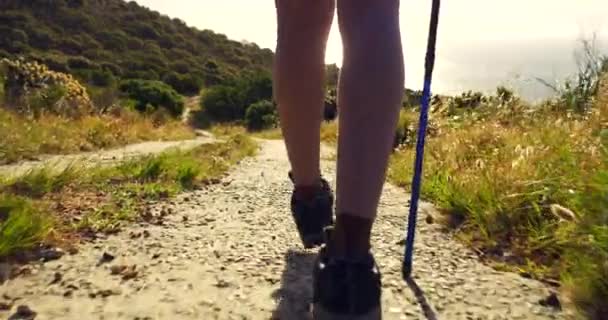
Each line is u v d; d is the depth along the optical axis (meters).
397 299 1.74
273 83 1.88
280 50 1.81
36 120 9.84
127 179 4.13
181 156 5.80
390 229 2.61
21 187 3.42
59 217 2.78
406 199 3.39
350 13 1.41
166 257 2.18
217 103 43.84
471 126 5.29
